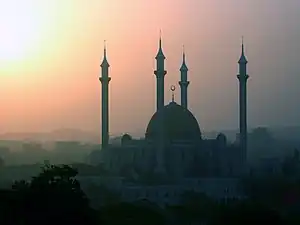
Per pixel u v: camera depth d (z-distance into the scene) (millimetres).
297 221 163875
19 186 131500
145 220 178750
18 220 123375
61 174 133625
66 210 125062
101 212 163500
